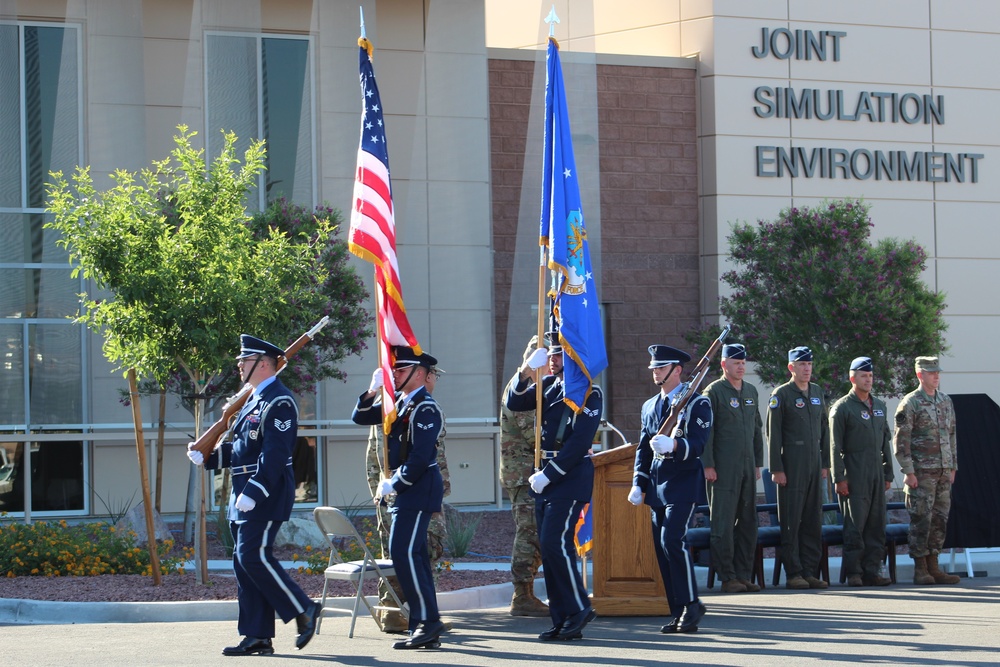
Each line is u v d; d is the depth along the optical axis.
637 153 26.12
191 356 13.98
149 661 9.36
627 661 9.06
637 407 25.88
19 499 22.36
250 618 9.78
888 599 13.11
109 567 15.12
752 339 21.17
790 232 21.53
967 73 27.91
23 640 10.67
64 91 22.94
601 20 27.97
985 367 27.59
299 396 22.39
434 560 11.21
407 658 9.43
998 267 27.84
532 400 10.87
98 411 22.59
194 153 14.48
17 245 22.53
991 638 10.14
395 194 24.67
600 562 12.28
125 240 13.66
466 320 24.77
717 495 14.03
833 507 16.14
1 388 22.33
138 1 23.28
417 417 10.12
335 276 19.70
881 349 20.55
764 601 13.01
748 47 26.48
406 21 24.92
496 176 25.48
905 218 27.30
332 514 10.65
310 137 24.08
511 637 10.63
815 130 26.80
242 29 23.70
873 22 27.30
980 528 15.28
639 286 26.00
